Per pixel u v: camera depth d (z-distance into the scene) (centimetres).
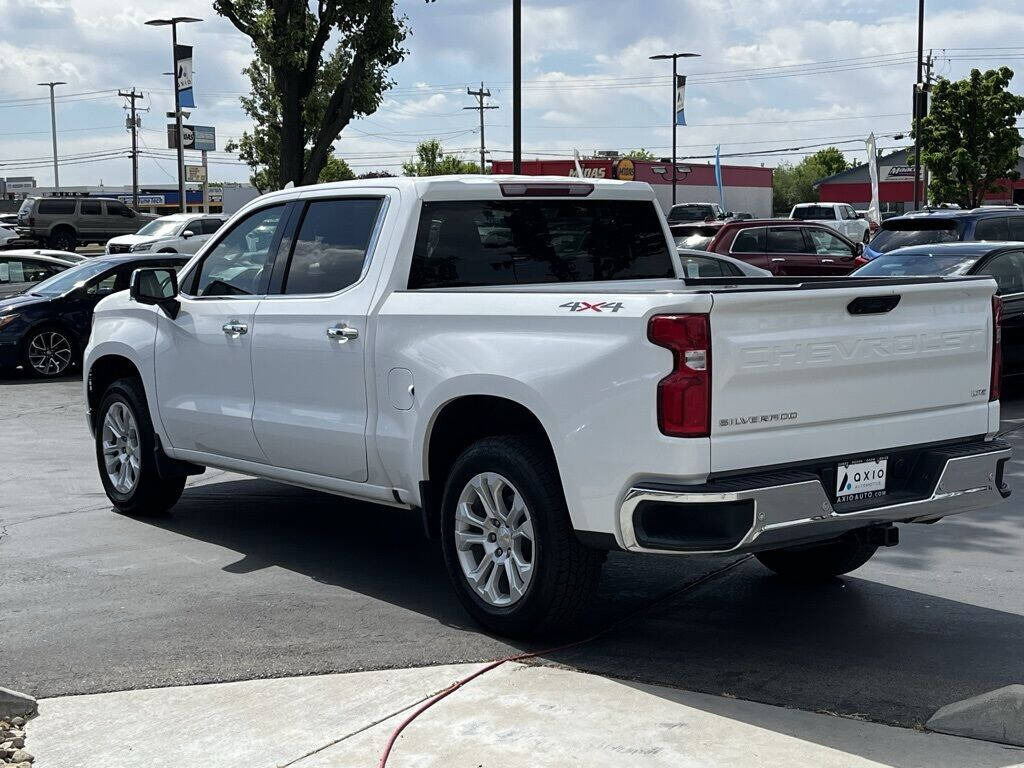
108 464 795
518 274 616
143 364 741
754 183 6475
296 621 557
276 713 446
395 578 633
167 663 500
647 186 664
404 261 581
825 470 484
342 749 412
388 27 2662
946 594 602
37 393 1491
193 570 648
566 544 497
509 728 427
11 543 713
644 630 544
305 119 2811
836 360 479
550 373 488
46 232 4628
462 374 524
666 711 443
